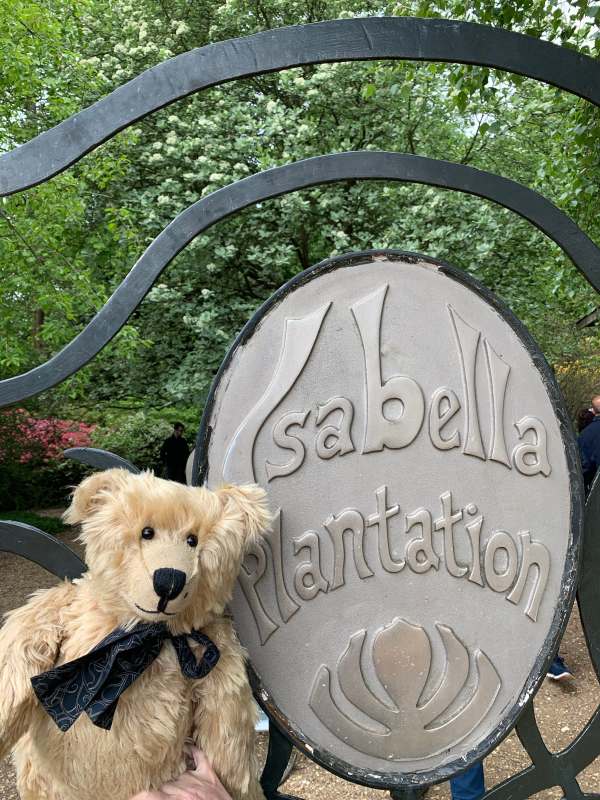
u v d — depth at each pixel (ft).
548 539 4.72
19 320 20.54
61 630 3.64
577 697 12.09
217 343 21.91
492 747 4.55
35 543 4.45
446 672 4.57
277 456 4.46
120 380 25.54
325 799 9.00
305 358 4.49
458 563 4.62
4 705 3.41
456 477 4.64
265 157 20.11
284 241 21.93
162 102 4.53
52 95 18.97
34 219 17.22
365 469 4.56
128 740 3.46
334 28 4.64
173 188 20.80
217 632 3.81
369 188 21.16
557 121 21.47
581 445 13.93
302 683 4.41
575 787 4.93
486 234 20.59
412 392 4.60
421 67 20.90
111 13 26.48
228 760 3.64
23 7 16.33
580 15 11.39
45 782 3.69
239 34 25.36
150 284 4.59
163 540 3.42
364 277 4.61
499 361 4.69
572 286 18.49
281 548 4.44
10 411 28.43
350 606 4.50
